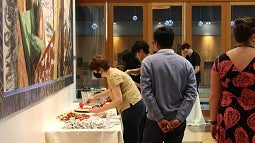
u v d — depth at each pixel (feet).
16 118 8.40
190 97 10.02
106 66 13.03
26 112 9.23
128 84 13.33
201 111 25.77
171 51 10.19
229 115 8.23
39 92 10.36
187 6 27.12
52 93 12.37
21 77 8.52
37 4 10.14
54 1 12.84
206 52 27.55
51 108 12.54
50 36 12.05
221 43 27.35
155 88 10.00
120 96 13.01
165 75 9.96
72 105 17.70
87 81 27.45
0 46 7.06
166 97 9.96
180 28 27.40
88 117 13.14
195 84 10.21
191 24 27.27
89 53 27.48
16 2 8.13
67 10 16.31
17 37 8.21
